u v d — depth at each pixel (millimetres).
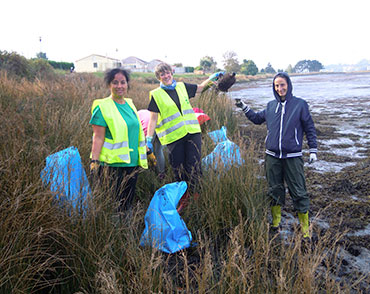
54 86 7879
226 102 8633
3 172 2561
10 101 5523
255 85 39062
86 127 4594
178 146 3604
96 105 2893
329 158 5855
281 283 1879
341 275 2502
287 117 3131
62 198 2516
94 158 2889
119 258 2350
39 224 2197
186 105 3629
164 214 2811
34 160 2979
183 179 3674
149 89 14742
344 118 10469
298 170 3127
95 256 2174
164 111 3541
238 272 2182
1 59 13352
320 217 3539
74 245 2211
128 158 2930
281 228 3316
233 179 3375
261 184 3553
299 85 33938
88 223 2379
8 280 1865
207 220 3082
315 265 1938
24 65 14000
